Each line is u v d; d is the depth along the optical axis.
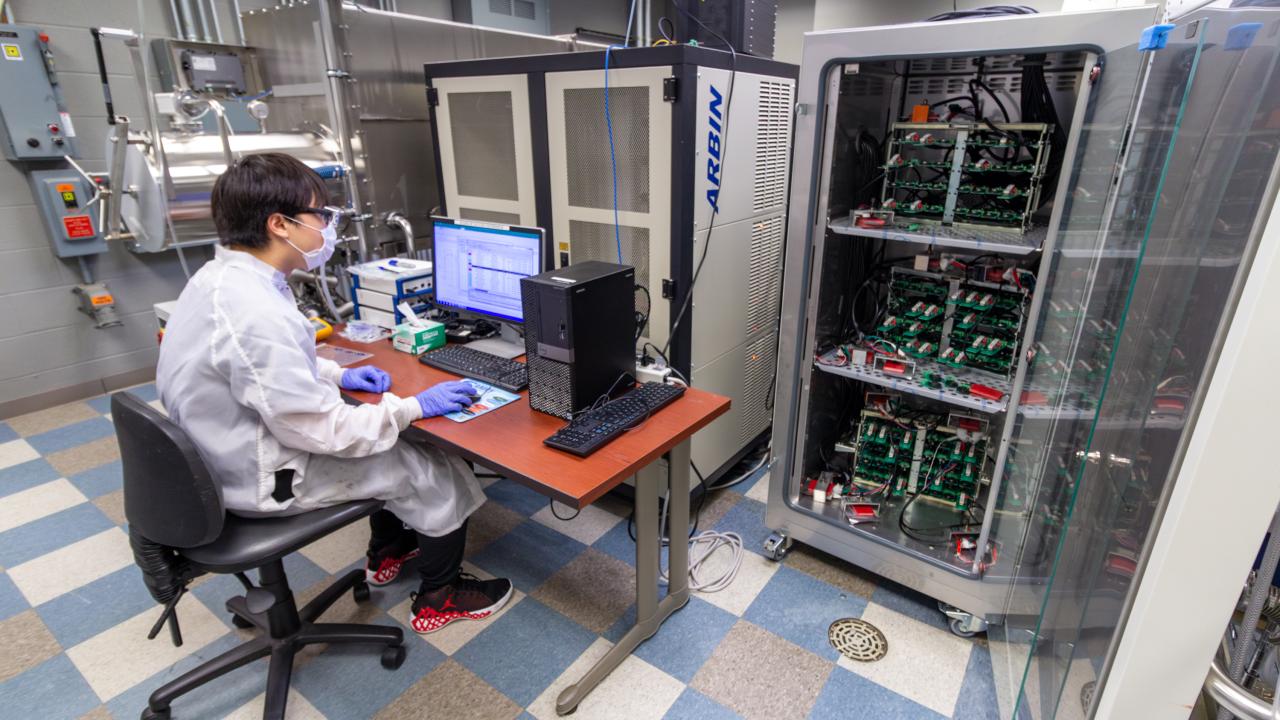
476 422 1.51
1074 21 1.25
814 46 1.57
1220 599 0.79
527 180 2.22
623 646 1.68
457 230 1.94
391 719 1.54
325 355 1.93
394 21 2.66
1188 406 0.77
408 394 1.67
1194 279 0.82
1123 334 1.06
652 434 1.46
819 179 1.70
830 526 1.95
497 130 2.23
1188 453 0.76
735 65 1.95
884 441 2.10
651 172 1.91
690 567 2.04
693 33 2.06
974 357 1.86
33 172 2.89
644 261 2.03
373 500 1.52
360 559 2.12
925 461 2.11
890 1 2.46
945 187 1.80
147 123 2.52
